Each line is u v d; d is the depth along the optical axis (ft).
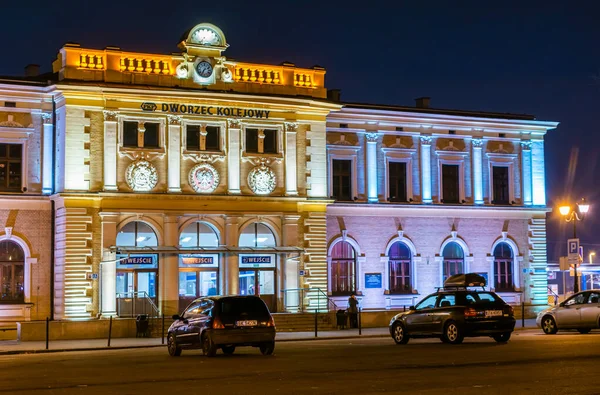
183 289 144.46
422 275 166.91
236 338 85.87
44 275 139.23
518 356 73.26
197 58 145.79
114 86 138.41
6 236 137.18
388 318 151.43
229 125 147.02
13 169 138.82
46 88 138.92
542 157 179.42
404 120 166.50
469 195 172.14
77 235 136.67
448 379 57.36
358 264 161.48
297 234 150.92
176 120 143.54
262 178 148.77
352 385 55.57
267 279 150.51
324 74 156.56
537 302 176.86
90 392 55.72
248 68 150.10
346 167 162.30
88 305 136.77
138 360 83.97
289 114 151.74
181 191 143.23
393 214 165.17
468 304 94.89
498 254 175.11
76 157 137.08
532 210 177.17
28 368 76.84
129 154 140.46
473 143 172.86
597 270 214.28
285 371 66.23
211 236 146.92
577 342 88.89
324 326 146.72
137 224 141.69
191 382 60.34
